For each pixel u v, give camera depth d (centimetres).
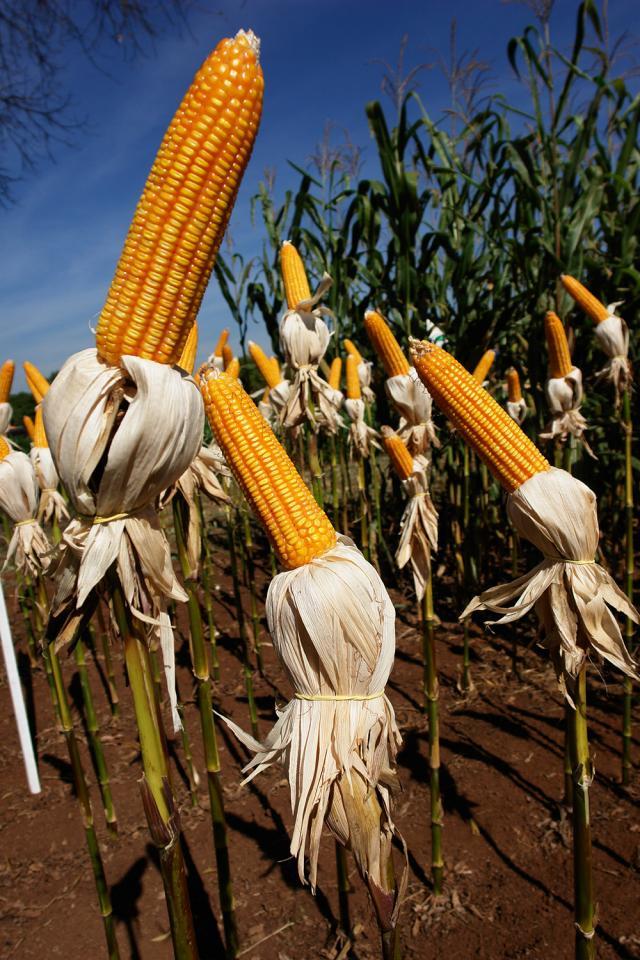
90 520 152
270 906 363
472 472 729
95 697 631
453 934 336
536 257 718
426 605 349
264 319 833
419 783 466
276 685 624
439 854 360
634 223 628
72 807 468
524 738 511
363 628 167
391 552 888
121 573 147
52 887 391
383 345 410
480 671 632
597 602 227
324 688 172
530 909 345
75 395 144
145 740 150
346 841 171
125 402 151
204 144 132
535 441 671
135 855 413
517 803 434
